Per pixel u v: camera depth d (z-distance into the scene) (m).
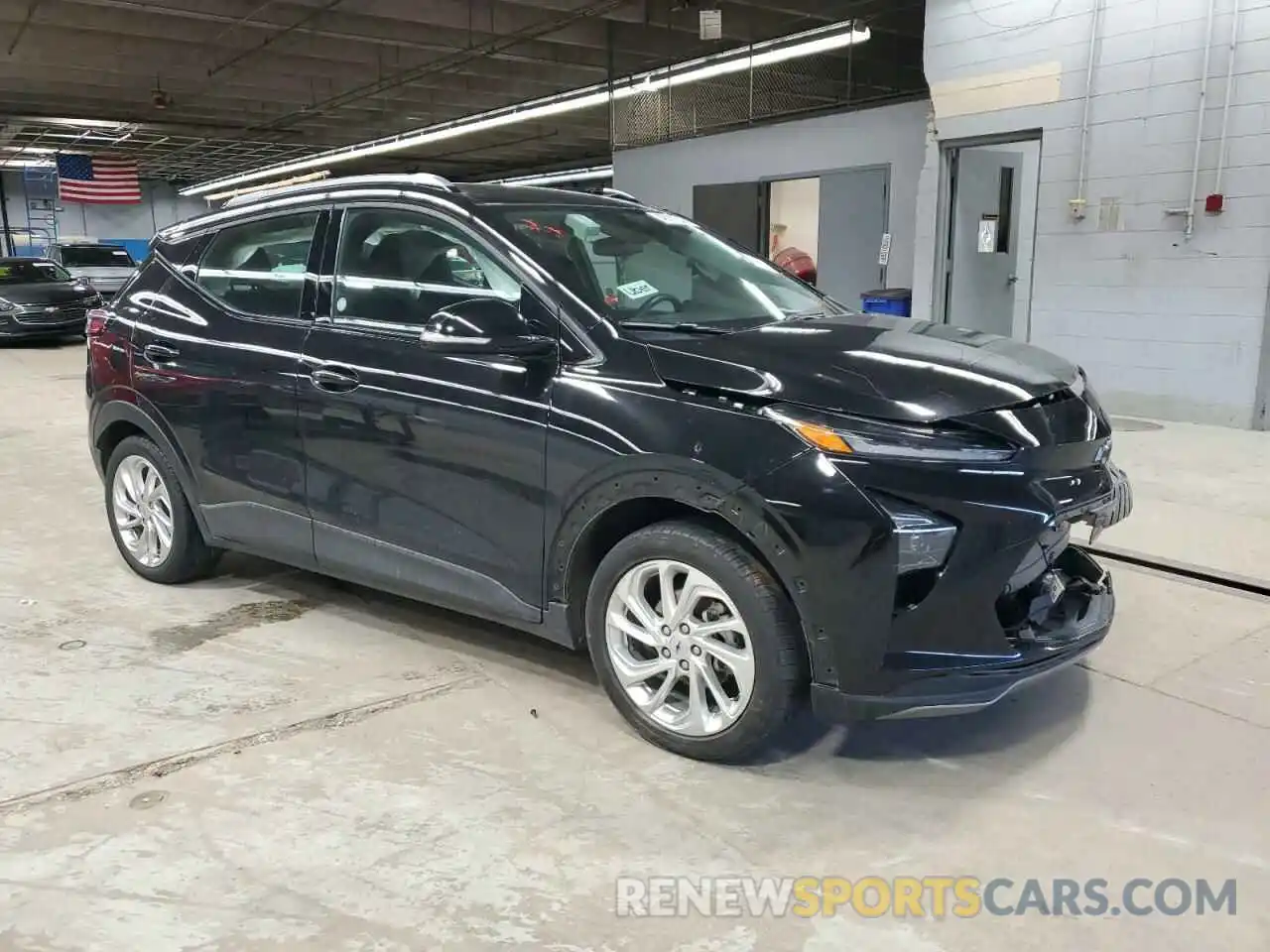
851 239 11.72
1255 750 2.90
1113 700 3.22
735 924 2.14
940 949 2.07
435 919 2.14
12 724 3.01
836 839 2.45
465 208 3.25
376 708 3.13
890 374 2.64
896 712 2.53
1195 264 7.80
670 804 2.60
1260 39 7.18
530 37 13.53
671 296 3.27
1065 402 2.78
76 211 33.34
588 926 2.12
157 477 4.22
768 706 2.62
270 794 2.62
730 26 13.34
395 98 18.83
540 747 2.89
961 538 2.47
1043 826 2.51
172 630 3.79
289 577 4.43
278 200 3.81
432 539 3.23
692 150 13.80
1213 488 5.82
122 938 2.07
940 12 9.22
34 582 4.35
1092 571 3.15
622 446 2.72
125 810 2.54
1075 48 8.26
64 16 13.05
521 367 2.97
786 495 2.48
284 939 2.07
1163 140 7.84
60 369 12.52
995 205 10.04
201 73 16.73
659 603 2.89
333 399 3.39
